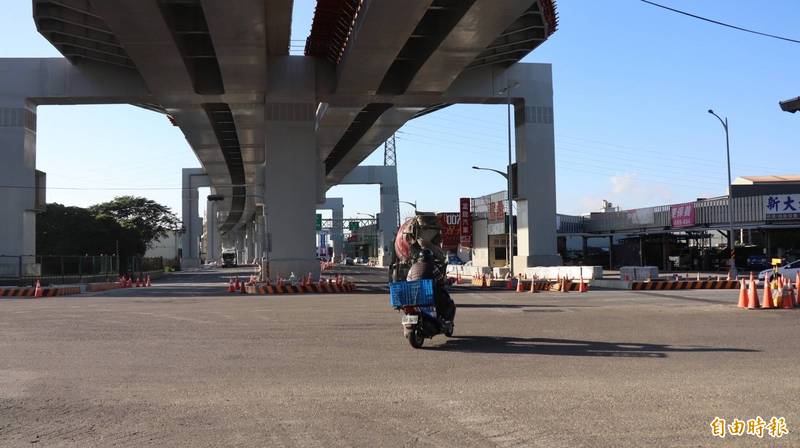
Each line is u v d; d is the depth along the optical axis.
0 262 42.31
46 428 7.09
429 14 34.84
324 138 60.34
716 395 8.30
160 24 31.33
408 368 10.51
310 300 27.34
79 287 37.38
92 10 34.22
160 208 107.25
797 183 64.44
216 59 39.03
